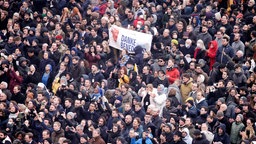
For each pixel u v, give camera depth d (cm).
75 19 7588
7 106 6475
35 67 7006
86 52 6975
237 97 6288
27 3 7656
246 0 7538
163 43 7056
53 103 6366
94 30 7206
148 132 6006
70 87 6569
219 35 6925
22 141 6178
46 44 7088
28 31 7262
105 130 6162
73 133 6188
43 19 7556
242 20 7319
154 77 6600
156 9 7544
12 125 6300
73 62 6838
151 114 6166
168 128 6006
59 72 6856
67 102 6412
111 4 7688
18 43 7212
